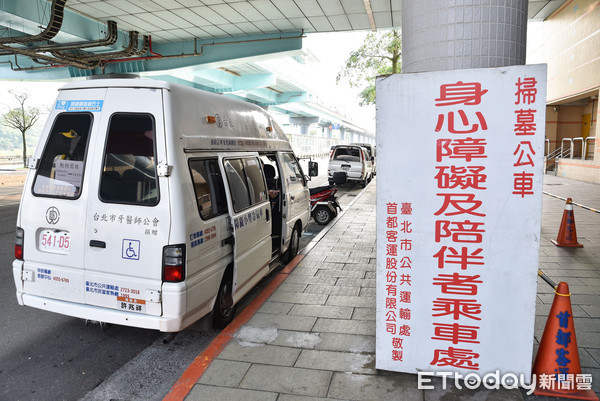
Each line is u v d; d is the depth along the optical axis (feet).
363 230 28.50
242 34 53.57
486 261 9.26
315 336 12.51
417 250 9.60
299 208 22.09
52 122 11.80
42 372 11.46
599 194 42.37
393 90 9.25
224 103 14.75
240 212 14.08
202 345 12.96
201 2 41.24
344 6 42.65
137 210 10.83
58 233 11.68
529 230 8.98
